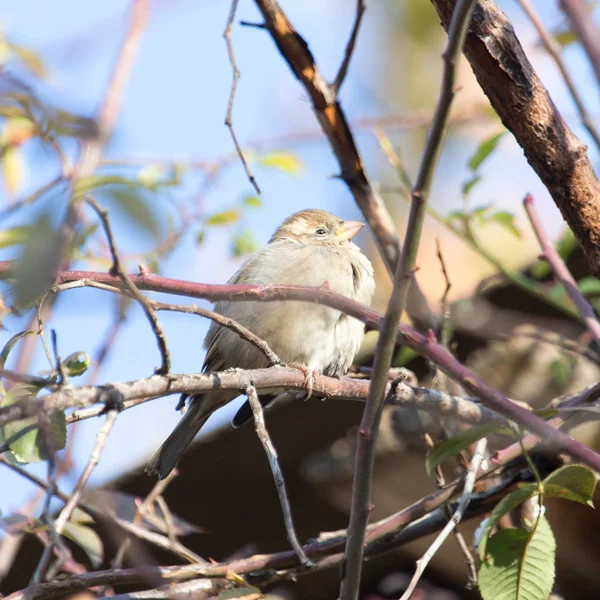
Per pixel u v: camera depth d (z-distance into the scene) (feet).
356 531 14.21
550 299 23.98
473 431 15.48
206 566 18.78
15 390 14.78
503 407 13.46
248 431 26.37
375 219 23.47
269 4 22.17
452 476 26.53
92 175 12.22
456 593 27.91
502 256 32.71
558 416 18.65
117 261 13.39
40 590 17.20
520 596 14.53
